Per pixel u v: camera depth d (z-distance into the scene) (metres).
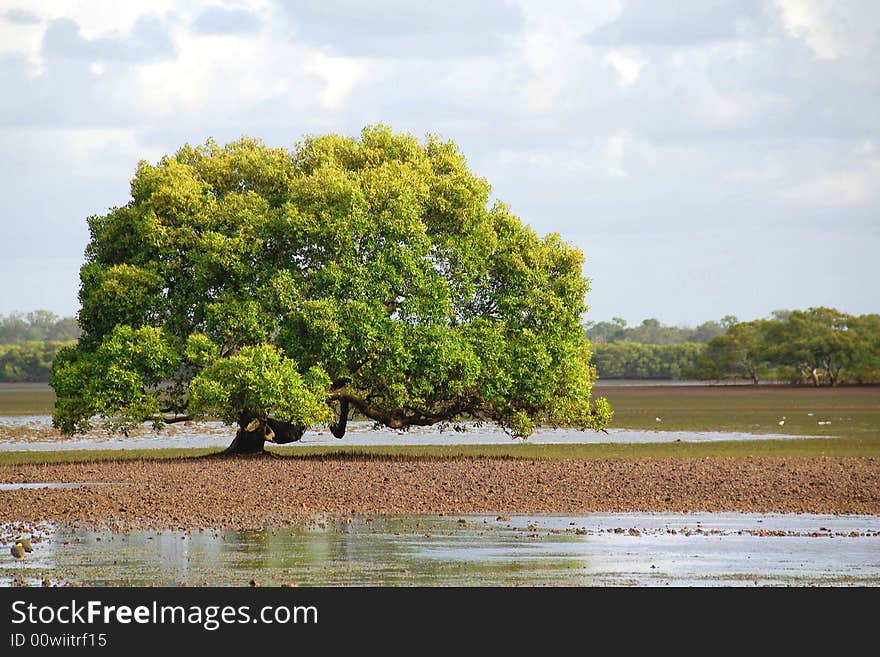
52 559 31.31
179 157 64.44
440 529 36.09
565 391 63.62
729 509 40.50
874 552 32.22
